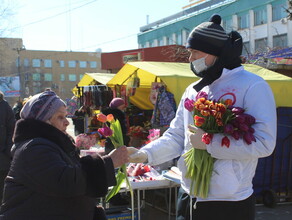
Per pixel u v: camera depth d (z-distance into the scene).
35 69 58.53
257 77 2.02
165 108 5.36
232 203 1.98
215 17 2.12
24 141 1.83
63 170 1.74
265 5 22.56
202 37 2.04
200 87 2.17
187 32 27.67
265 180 5.24
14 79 46.16
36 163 1.74
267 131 1.89
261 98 1.94
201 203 2.06
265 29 22.66
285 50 9.18
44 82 59.34
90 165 1.87
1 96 4.49
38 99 1.92
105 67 13.64
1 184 4.48
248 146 1.83
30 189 1.78
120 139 2.08
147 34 33.56
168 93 5.43
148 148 2.35
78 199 1.88
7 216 1.79
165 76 4.93
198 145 1.96
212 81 2.09
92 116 8.83
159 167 4.73
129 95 6.95
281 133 5.24
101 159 1.92
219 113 1.84
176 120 2.44
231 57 2.04
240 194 1.99
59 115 1.96
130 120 7.54
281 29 21.66
